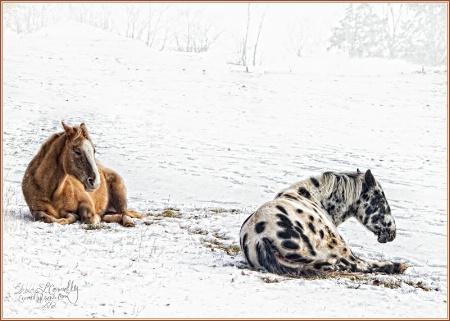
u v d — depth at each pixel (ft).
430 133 118.21
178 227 51.49
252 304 27.96
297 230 34.19
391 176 84.58
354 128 120.88
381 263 36.04
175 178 79.97
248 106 138.92
